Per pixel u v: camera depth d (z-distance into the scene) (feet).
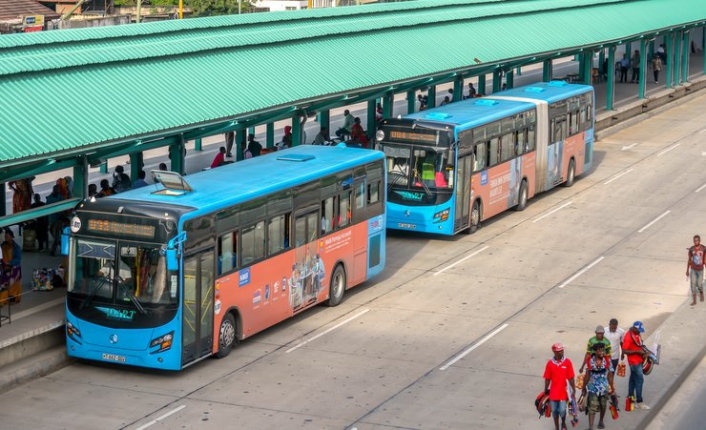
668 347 92.32
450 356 89.81
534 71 271.08
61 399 79.00
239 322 89.40
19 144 84.53
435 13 171.12
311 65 128.77
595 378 73.51
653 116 222.07
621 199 152.76
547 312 102.47
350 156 107.04
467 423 75.46
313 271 98.94
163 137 102.89
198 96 108.17
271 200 91.61
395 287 110.52
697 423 78.95
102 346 82.53
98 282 82.17
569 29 192.75
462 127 126.31
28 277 99.96
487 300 106.22
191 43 118.52
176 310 80.84
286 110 120.06
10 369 81.71
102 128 93.30
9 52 111.45
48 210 88.94
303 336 94.63
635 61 250.16
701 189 158.71
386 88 140.26
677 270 118.01
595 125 198.29
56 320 86.94
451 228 125.90
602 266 119.24
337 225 102.63
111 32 123.95
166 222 80.12
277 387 82.07
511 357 89.66
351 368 86.53
